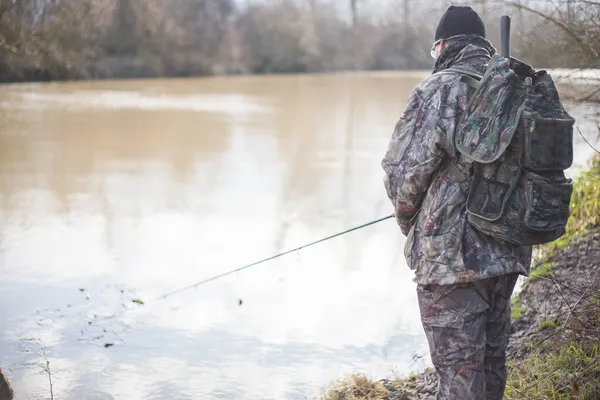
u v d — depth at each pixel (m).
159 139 15.68
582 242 4.86
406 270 6.45
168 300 5.66
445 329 2.71
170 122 18.81
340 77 40.28
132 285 6.03
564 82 4.82
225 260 6.78
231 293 5.86
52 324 5.16
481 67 2.75
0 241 7.32
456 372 2.70
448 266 2.65
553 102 2.60
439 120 2.66
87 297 5.72
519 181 2.55
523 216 2.51
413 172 2.70
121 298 5.73
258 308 5.49
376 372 4.34
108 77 36.03
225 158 13.15
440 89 2.69
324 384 4.23
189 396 4.15
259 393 4.12
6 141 14.91
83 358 4.63
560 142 2.53
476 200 2.59
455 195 2.66
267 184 10.59
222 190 10.16
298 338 4.93
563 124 2.54
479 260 2.62
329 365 4.49
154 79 38.06
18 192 9.84
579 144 7.71
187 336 4.99
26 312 5.39
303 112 21.31
